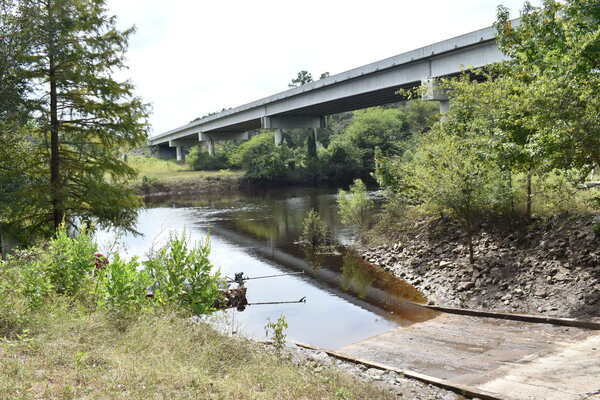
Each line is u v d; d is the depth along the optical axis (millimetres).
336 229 28375
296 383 6254
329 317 12938
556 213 15211
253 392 5629
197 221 38000
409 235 19922
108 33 18438
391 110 90688
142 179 67938
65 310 7871
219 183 71812
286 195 59969
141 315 8062
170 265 9312
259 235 29078
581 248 12773
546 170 10859
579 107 9367
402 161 21469
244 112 75062
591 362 7895
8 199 16766
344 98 48062
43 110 17406
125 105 18797
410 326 11727
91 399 4699
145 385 5242
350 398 6117
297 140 100375
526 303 11836
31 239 17562
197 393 5230
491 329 10727
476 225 17125
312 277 17781
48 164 18672
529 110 10805
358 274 17656
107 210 18797
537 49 12898
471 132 15781
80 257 9289
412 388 7551
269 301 14797
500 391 7184
